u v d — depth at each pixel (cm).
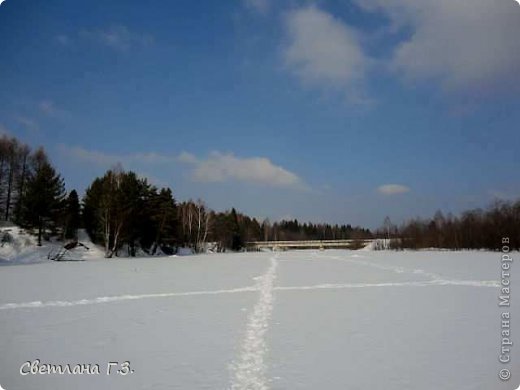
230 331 1056
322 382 715
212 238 8950
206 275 2452
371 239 11038
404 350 894
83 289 1827
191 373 764
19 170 6169
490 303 1430
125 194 5356
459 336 1001
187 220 7712
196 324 1134
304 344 938
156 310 1332
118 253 5672
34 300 1541
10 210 6056
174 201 7188
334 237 16800
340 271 2659
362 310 1309
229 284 1989
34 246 5012
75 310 1343
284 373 758
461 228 6806
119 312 1306
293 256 5169
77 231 6050
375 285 1911
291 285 1933
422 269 2741
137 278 2284
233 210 10269
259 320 1174
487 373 758
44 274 2542
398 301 1473
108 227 5175
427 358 840
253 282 2067
